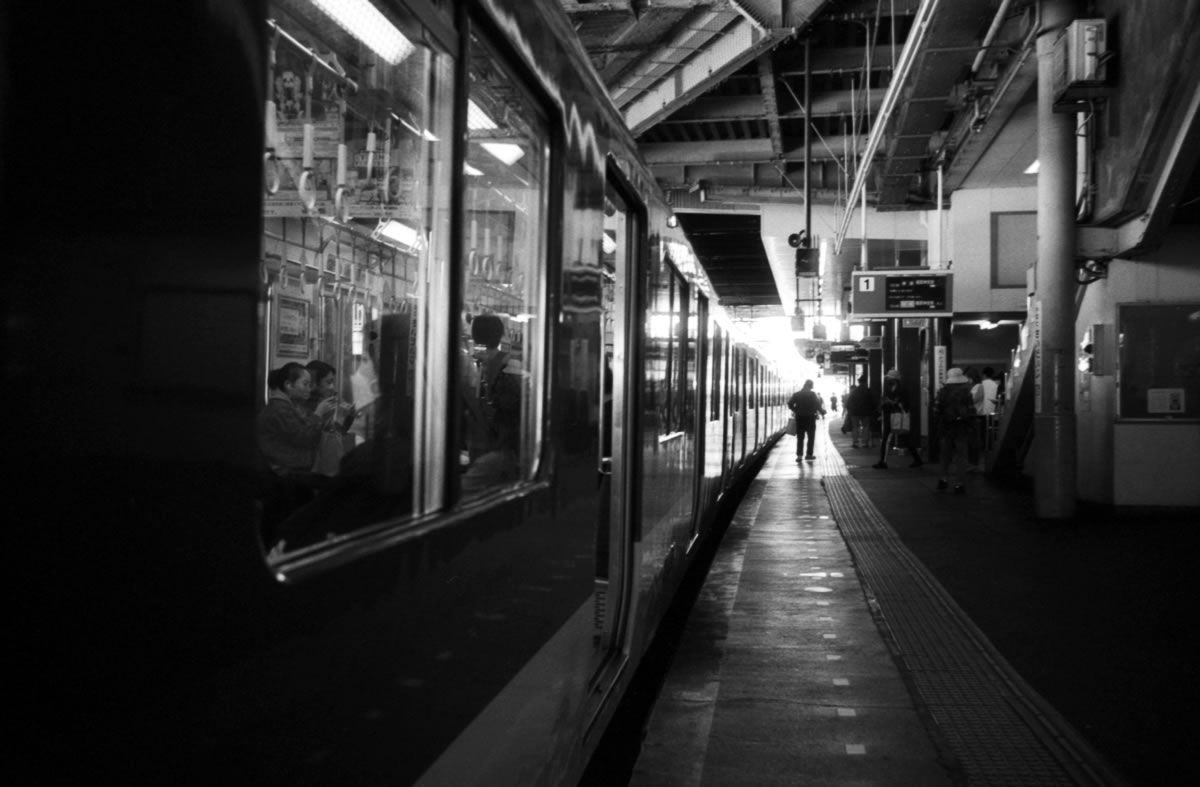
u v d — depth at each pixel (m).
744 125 24.12
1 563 1.05
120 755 1.21
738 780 4.25
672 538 6.50
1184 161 10.12
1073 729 4.87
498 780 2.61
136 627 1.23
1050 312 11.80
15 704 1.07
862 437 29.20
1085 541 10.35
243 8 1.45
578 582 3.42
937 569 8.99
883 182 20.45
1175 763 4.47
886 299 18.03
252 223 1.47
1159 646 6.34
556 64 3.04
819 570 9.05
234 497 1.42
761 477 19.12
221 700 1.40
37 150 1.10
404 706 1.99
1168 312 11.91
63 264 1.13
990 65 15.01
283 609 1.55
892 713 5.07
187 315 1.32
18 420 1.07
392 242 3.71
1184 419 11.91
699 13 12.54
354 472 2.47
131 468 1.22
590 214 3.52
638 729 5.59
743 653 6.22
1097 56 10.80
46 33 1.11
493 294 2.72
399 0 1.97
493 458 2.69
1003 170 18.25
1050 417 11.88
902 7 16.58
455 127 2.22
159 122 1.28
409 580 2.02
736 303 46.28
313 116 2.99
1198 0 8.77
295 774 1.59
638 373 5.04
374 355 3.77
